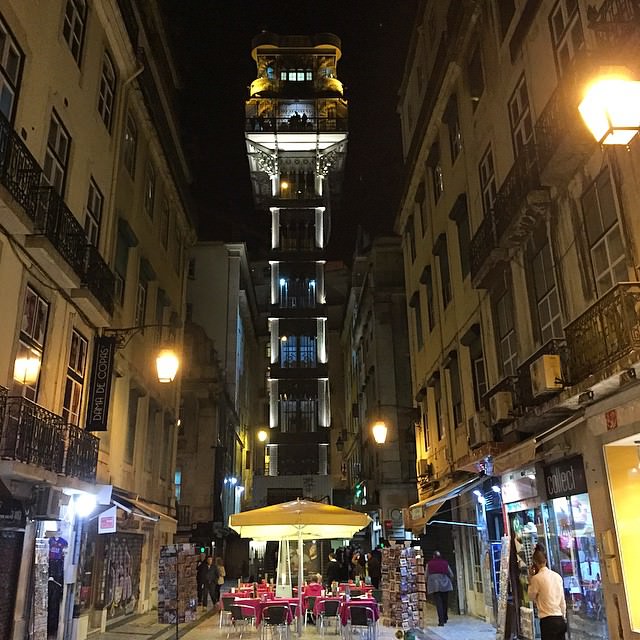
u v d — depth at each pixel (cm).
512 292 1212
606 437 810
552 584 741
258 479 3706
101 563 1407
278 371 4128
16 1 986
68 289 1163
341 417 5116
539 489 1015
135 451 1719
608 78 513
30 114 1038
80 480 1092
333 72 4412
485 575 1359
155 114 1867
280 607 1157
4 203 855
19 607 944
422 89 2167
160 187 2077
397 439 2839
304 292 4319
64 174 1218
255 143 4259
